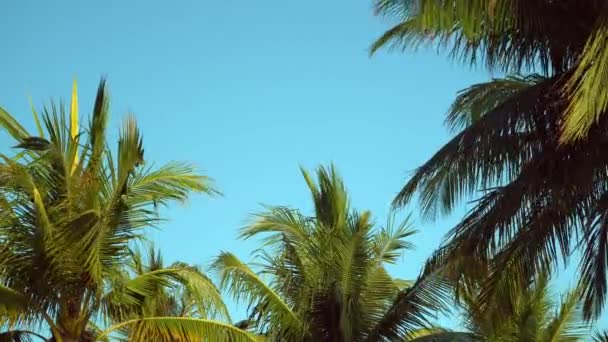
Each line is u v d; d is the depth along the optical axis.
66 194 14.65
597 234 12.49
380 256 18.16
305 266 17.98
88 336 14.73
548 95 12.51
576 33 12.44
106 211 14.49
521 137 12.58
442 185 13.20
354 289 17.66
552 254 12.57
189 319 15.27
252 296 17.48
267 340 17.16
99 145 15.18
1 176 14.27
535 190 12.41
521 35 12.95
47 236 14.12
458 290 13.23
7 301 13.98
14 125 15.59
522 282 12.69
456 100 15.30
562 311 21.48
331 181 18.36
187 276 15.64
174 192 15.16
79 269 14.38
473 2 11.29
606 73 9.90
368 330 17.50
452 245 12.84
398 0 14.20
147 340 15.22
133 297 15.48
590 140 12.28
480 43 13.27
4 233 14.18
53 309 14.48
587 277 12.63
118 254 14.62
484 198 12.91
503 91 14.80
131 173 14.65
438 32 13.42
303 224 18.23
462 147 12.72
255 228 18.16
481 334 17.48
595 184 12.59
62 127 14.81
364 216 18.14
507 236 12.45
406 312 16.83
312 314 17.62
